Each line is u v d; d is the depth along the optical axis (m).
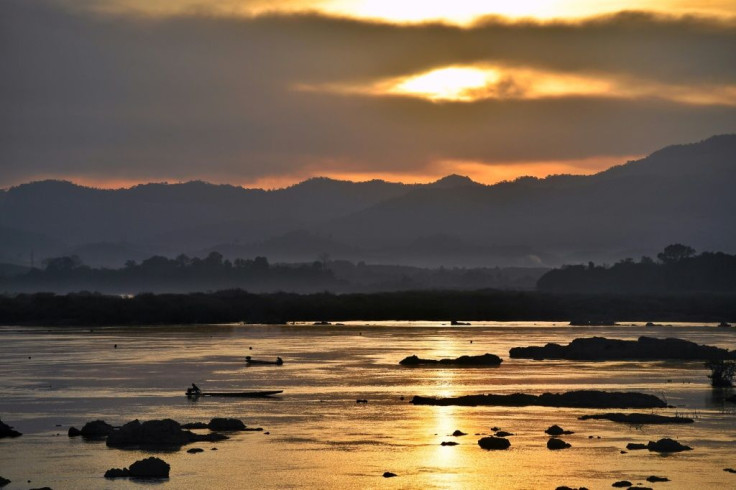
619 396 159.50
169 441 129.00
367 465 117.81
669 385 185.25
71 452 124.06
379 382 189.62
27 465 117.44
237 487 108.38
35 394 172.50
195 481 110.56
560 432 135.75
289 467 116.81
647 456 121.44
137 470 113.31
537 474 113.19
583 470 114.81
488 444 126.31
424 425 141.75
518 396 161.88
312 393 173.62
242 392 172.38
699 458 120.50
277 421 145.12
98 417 149.00
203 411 153.75
